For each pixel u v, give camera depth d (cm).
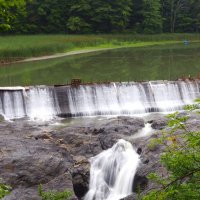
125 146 1928
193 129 1733
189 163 680
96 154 1945
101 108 2898
